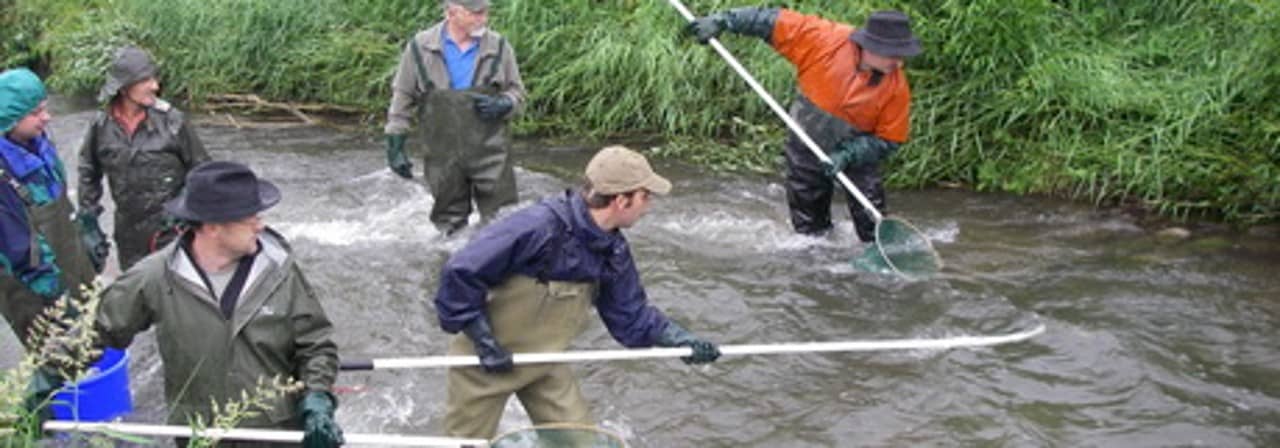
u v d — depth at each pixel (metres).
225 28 10.84
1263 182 7.38
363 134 9.82
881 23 6.15
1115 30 9.15
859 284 6.48
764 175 8.56
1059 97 8.33
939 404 5.18
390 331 5.92
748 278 6.59
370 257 6.86
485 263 3.71
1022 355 5.62
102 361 4.60
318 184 8.34
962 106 8.51
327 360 3.69
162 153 5.36
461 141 6.75
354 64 10.38
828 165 6.43
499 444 3.67
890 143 6.53
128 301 3.56
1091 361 5.55
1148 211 7.67
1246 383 5.33
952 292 6.37
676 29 9.43
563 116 9.77
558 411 4.13
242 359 3.59
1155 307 6.15
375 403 5.17
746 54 9.27
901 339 5.81
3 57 12.91
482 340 3.85
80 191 5.39
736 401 5.24
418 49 6.61
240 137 9.75
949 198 8.05
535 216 3.78
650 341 4.17
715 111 9.29
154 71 5.28
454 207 7.02
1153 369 5.46
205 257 3.55
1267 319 5.99
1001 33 8.33
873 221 6.85
